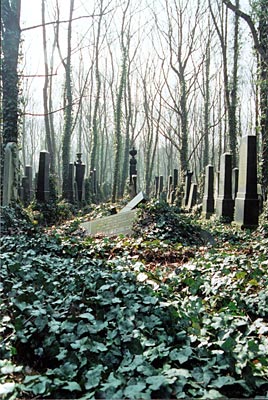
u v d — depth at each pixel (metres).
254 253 6.97
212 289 4.55
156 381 2.37
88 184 24.98
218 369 2.67
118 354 2.95
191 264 6.03
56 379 2.51
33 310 3.39
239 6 20.06
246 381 2.58
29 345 3.16
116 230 9.96
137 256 7.15
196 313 3.71
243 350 2.88
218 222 12.41
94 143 28.97
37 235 8.23
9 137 11.45
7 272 4.89
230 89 21.39
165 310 3.61
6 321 3.59
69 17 21.12
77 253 7.14
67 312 3.57
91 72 38.28
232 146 20.30
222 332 3.23
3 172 10.59
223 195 13.09
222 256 6.25
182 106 25.86
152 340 3.11
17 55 11.47
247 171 10.52
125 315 3.49
